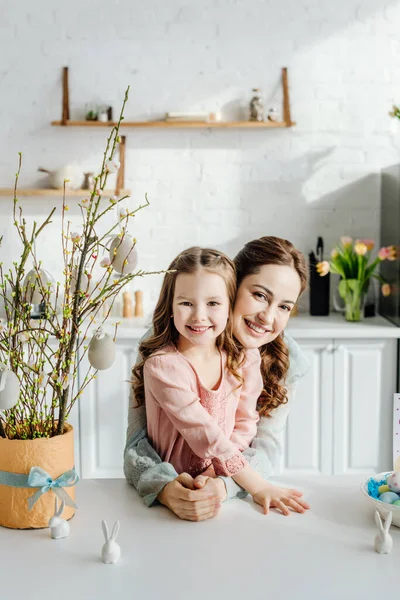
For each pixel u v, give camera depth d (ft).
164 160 13.32
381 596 4.12
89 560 4.52
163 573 4.36
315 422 12.05
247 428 5.86
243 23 13.04
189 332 5.25
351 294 12.46
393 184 12.51
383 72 13.16
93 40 13.04
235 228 13.46
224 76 13.12
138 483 5.43
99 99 13.17
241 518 5.13
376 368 11.98
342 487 5.74
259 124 12.84
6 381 4.50
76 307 4.78
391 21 13.07
